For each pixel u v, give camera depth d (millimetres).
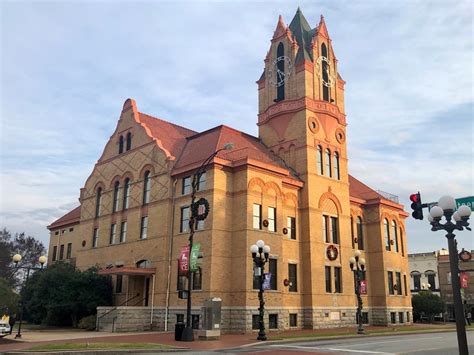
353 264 32250
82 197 47312
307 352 18641
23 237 86625
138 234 38562
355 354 17734
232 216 34219
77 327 37219
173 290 34250
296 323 36250
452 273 13109
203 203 32406
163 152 38281
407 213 50844
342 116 45406
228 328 31797
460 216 13875
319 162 41844
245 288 31797
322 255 39156
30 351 18500
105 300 38062
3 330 26562
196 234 33750
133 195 40469
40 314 40438
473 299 73750
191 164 35500
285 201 38156
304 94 42000
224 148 27156
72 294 36625
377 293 45000
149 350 19609
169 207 36406
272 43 46781
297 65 43469
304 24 47250
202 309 26578
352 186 50844
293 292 36719
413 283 81250
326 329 36281
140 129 41625
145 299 36531
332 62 46625
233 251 33406
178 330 24719
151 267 36281
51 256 54781
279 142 42656
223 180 34281
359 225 46594
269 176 36031
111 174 44094
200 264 32781
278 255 34969
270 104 45219
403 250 49312
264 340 24859
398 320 45531
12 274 81188
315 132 41844
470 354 17562
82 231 45938
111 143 45250
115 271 34812
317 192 40312
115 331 32281
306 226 38781
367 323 43594
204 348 20953
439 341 24438
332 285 39438
